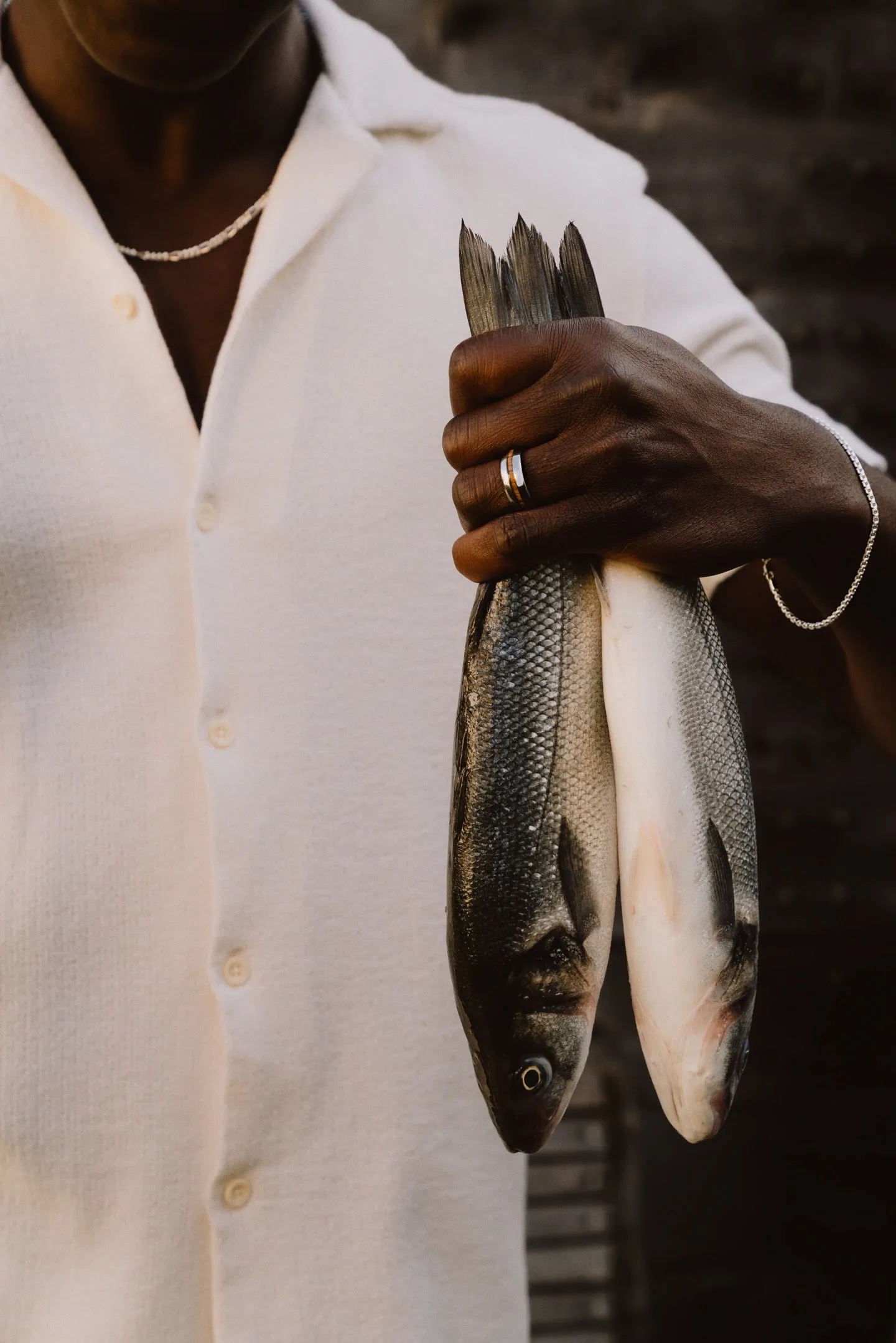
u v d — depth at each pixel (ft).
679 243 4.30
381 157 3.75
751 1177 8.48
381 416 3.67
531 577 2.93
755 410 3.09
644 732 2.84
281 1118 3.51
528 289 2.96
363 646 3.60
